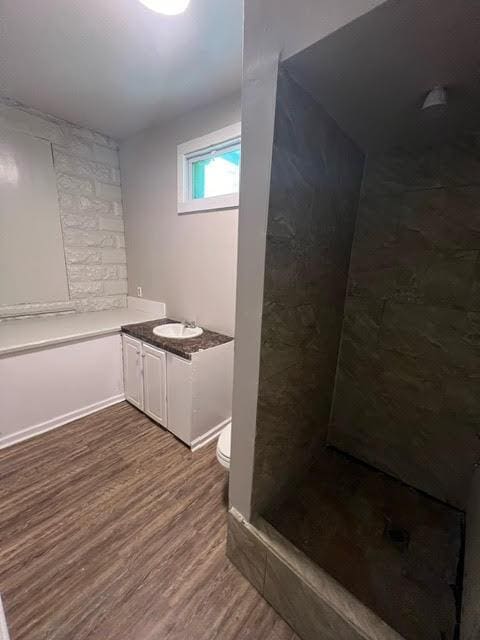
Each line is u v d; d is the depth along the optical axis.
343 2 0.70
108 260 3.03
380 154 1.53
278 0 0.81
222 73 1.77
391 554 1.26
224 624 1.11
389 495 1.59
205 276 2.38
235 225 2.09
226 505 1.63
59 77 1.86
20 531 1.43
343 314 1.79
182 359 1.99
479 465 1.39
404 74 0.89
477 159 1.29
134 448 2.08
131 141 2.75
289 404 1.38
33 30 1.45
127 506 1.60
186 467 1.91
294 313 1.24
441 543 1.32
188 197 2.43
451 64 0.83
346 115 1.17
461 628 0.97
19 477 1.77
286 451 1.46
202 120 2.17
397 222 1.53
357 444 1.86
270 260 1.01
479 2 0.62
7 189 2.29
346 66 0.85
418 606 1.07
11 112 2.21
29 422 2.12
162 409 2.27
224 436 1.58
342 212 1.47
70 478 1.78
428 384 1.55
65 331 2.30
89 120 2.47
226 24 1.40
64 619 1.10
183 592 1.20
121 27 1.43
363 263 1.68
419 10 0.64
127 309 3.18
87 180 2.74
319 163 1.17
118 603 1.15
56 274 2.68
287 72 0.87
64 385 2.28
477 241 1.33
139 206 2.84
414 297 1.54
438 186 1.40
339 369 1.87
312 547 1.27
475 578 0.96
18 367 2.01
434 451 1.57
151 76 1.82
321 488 1.61
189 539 1.43
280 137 0.91
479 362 1.39
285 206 1.01
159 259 2.77
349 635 0.94
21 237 2.41
